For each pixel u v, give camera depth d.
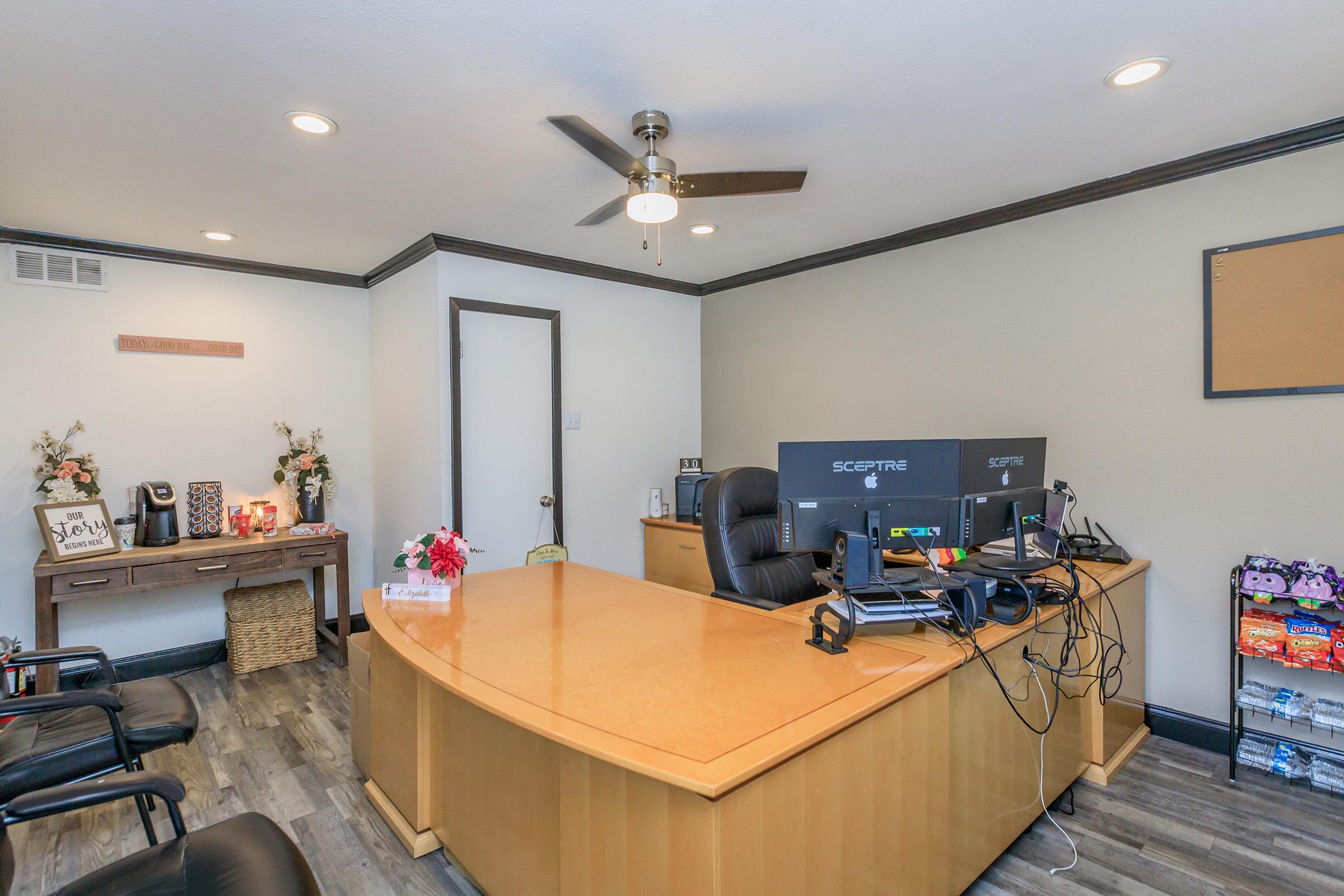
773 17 1.68
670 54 1.84
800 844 1.27
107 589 3.03
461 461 3.56
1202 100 2.14
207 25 1.67
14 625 3.23
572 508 4.11
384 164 2.54
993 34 1.77
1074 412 2.98
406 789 2.07
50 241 3.29
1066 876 1.91
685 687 1.48
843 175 2.73
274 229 3.29
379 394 4.20
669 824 1.19
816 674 1.56
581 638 1.86
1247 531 2.53
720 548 2.63
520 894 1.63
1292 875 1.91
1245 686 2.50
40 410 3.29
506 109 2.13
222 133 2.26
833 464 1.91
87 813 2.25
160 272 3.62
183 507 3.69
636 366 4.43
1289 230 2.41
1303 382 2.39
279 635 3.66
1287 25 1.73
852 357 3.84
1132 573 2.56
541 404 3.91
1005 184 2.87
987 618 1.96
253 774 2.50
